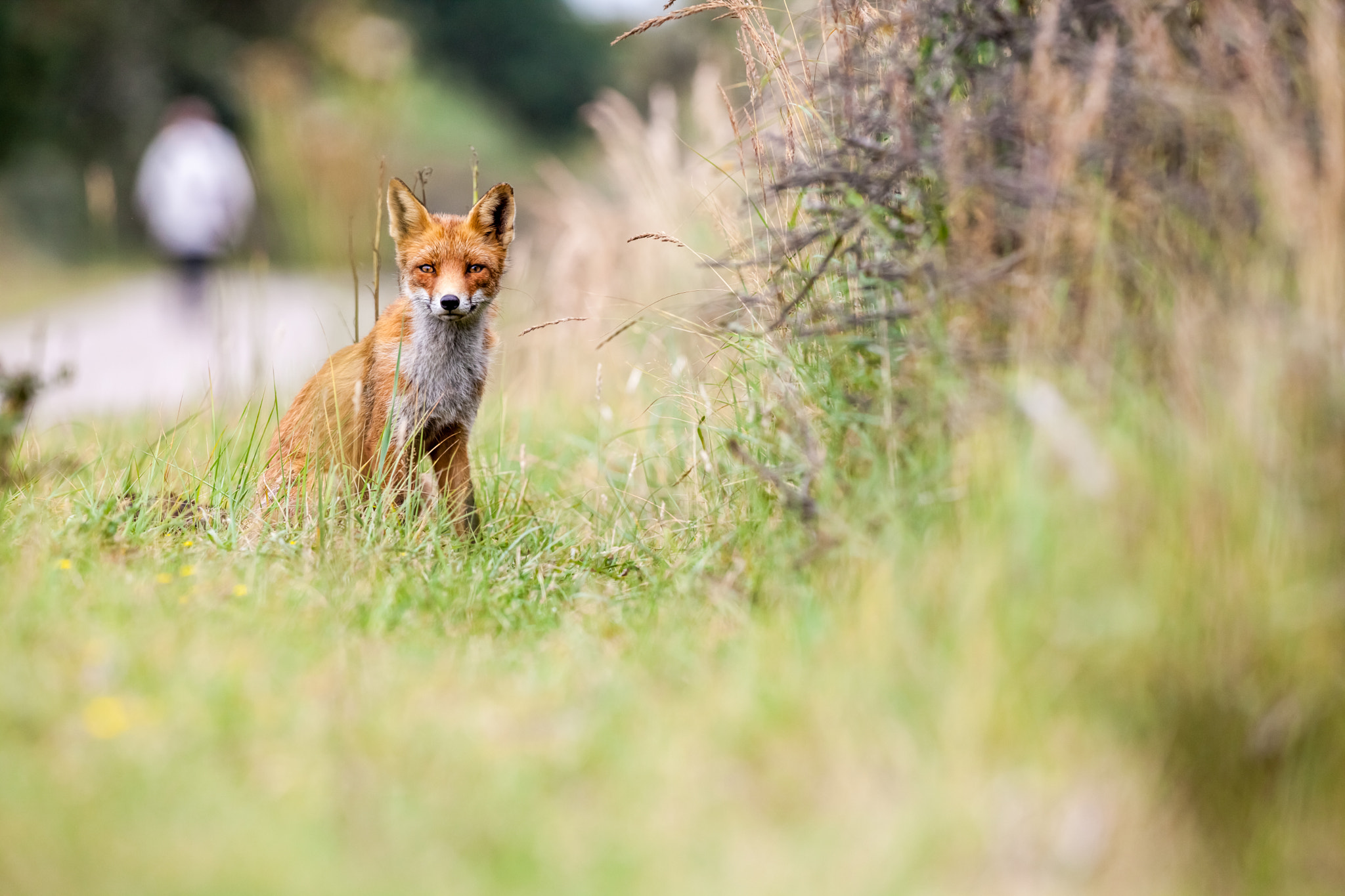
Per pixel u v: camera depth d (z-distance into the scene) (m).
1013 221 7.41
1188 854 5.75
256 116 37.06
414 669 7.24
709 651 7.41
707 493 9.72
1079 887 5.53
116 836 5.42
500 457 11.70
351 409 11.10
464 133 67.44
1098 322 6.68
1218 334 6.28
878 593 6.67
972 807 5.67
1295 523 6.00
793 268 8.62
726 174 9.89
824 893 5.38
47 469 10.21
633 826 5.72
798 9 10.13
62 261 47.31
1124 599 5.97
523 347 16.78
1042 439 6.36
